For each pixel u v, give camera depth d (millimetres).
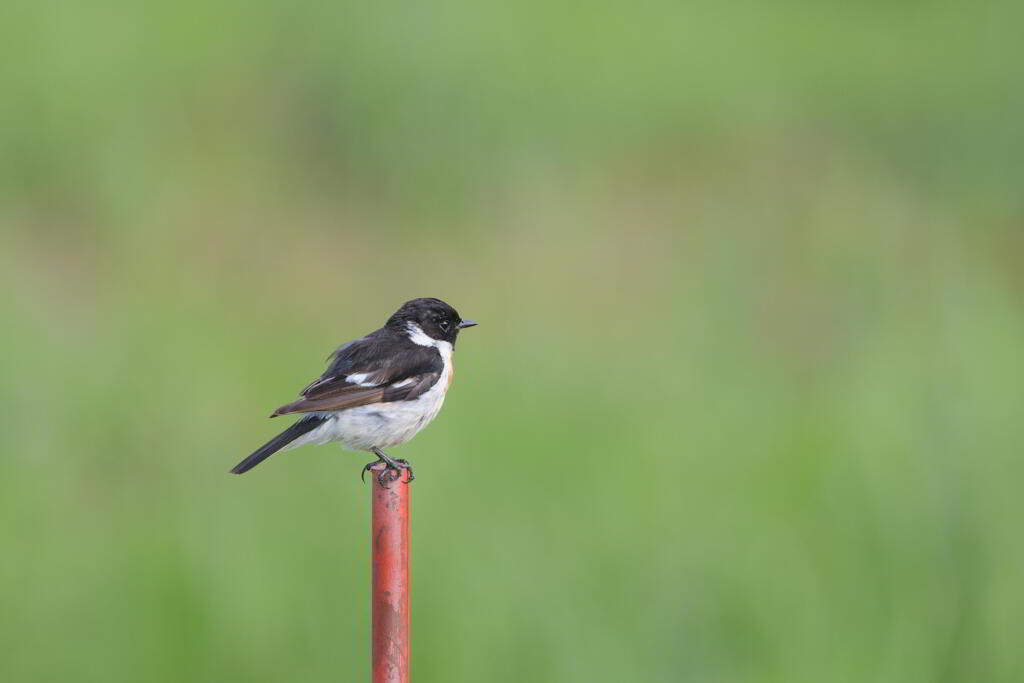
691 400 14039
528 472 11391
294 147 23172
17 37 22688
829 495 10758
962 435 10852
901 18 30891
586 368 14883
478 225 22000
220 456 14016
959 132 25125
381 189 22531
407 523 6488
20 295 17984
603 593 9984
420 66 23453
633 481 11305
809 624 9719
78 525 11805
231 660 9844
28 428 13797
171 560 10438
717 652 9648
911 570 10070
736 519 10617
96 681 9891
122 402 14625
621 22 27703
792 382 16047
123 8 24703
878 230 21547
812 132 25531
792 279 19766
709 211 22484
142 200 21219
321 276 20406
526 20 26000
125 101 22938
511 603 9883
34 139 21453
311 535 10695
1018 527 10258
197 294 18766
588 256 21234
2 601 10375
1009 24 28688
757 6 31359
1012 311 12719
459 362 14664
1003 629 9594
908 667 9445
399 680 6441
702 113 25562
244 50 24641
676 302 18547
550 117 24156
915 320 15367
